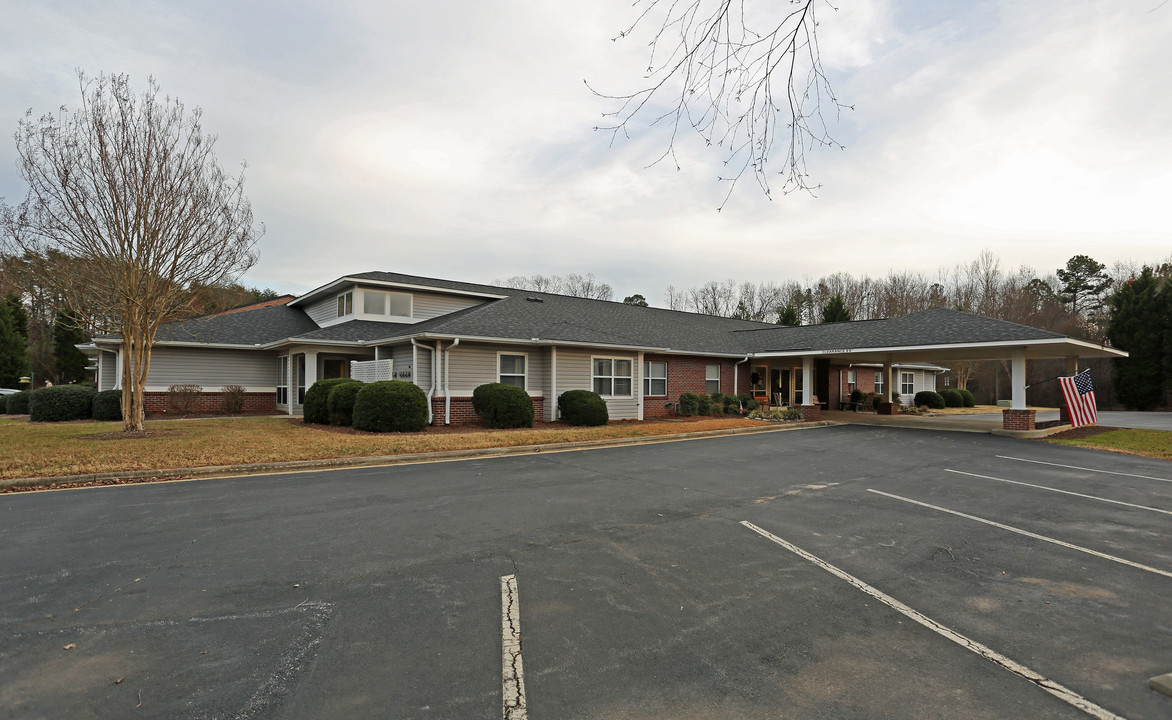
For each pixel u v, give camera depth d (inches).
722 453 471.8
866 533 229.8
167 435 490.3
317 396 633.6
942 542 218.2
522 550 203.5
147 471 336.5
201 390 772.6
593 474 362.0
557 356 695.1
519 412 605.6
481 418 636.7
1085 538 225.1
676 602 157.8
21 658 123.6
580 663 123.3
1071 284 2055.9
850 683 115.8
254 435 497.7
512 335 663.8
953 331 737.6
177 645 130.3
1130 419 967.0
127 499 280.1
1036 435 631.8
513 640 134.0
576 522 242.7
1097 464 433.1
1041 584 174.4
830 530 233.9
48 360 1494.8
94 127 470.3
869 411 1111.6
